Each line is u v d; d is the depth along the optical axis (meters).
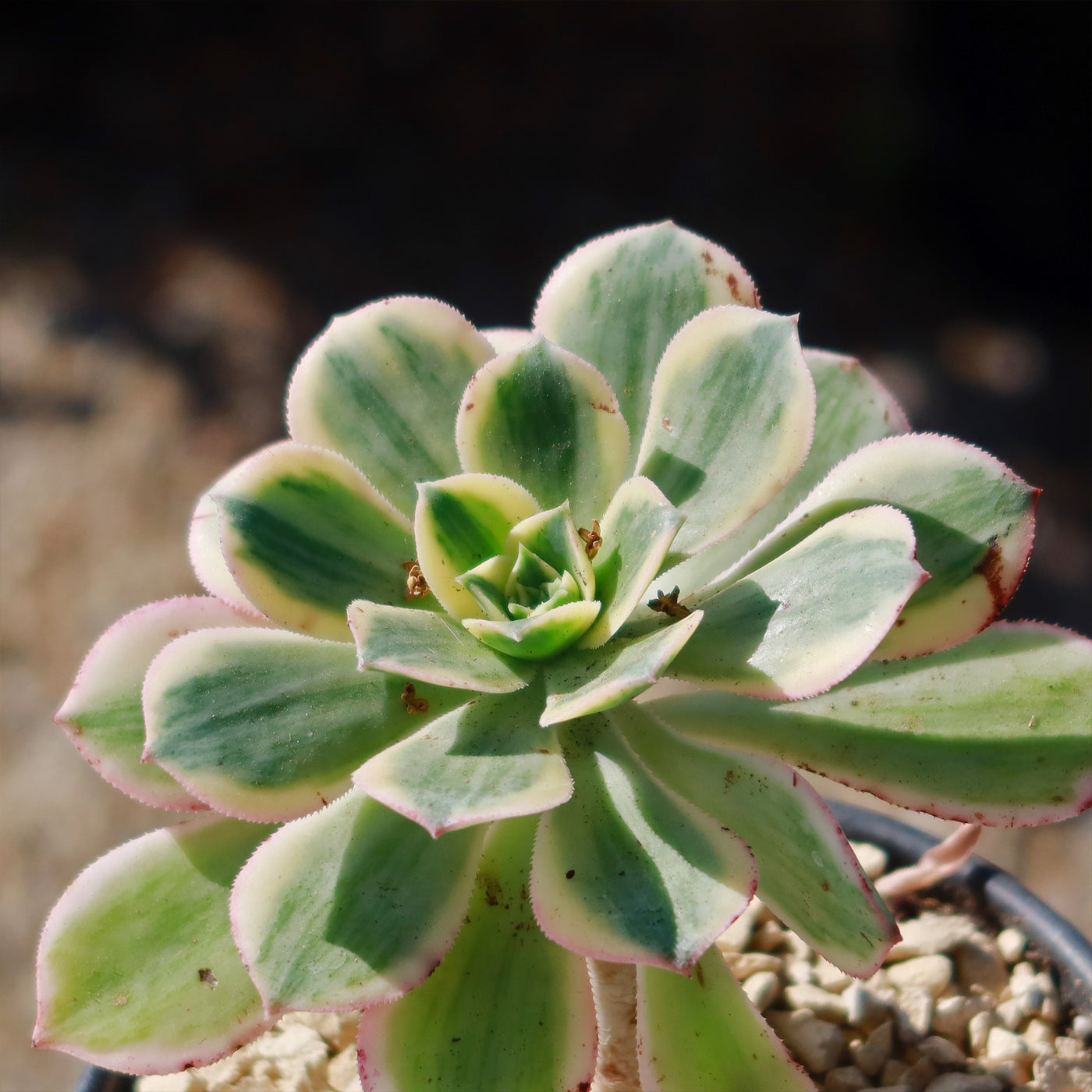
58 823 0.82
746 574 0.41
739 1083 0.40
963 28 1.26
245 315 1.12
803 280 1.19
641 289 0.43
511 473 0.41
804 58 1.33
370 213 1.21
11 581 0.95
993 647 0.41
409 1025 0.39
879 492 0.40
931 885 0.48
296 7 1.38
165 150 1.25
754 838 0.40
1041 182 1.24
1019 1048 0.45
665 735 0.41
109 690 0.41
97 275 1.15
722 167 1.26
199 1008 0.40
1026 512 0.39
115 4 1.37
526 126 1.28
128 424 1.04
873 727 0.41
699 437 0.41
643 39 1.36
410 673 0.38
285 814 0.39
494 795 0.37
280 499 0.40
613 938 0.37
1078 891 0.81
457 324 0.43
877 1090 0.45
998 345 1.17
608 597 0.40
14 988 0.74
